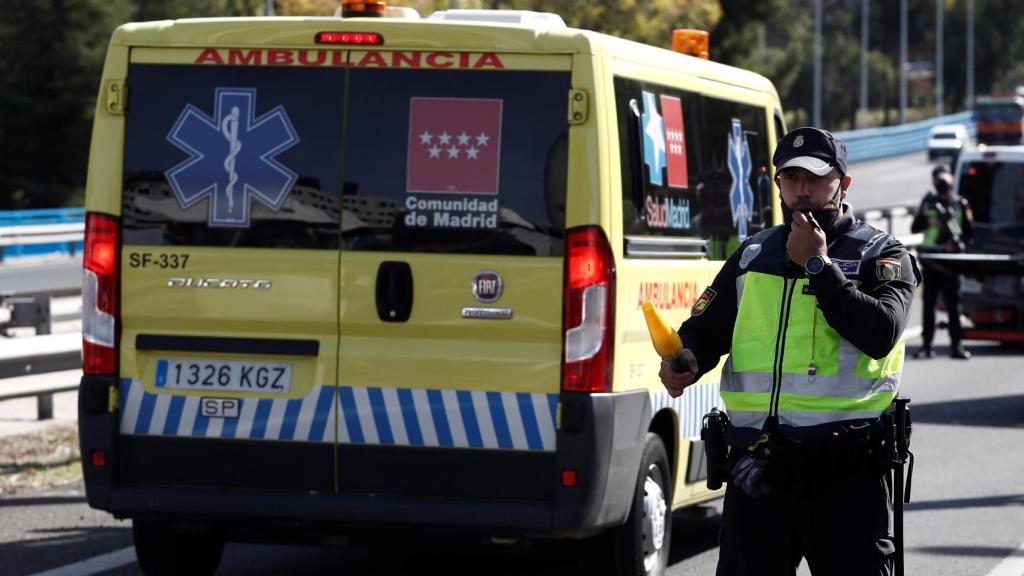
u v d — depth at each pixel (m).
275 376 16.84
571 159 16.23
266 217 16.88
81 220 111.81
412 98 16.58
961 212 50.81
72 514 23.98
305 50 16.81
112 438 17.16
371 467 16.61
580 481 16.17
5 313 47.12
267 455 16.86
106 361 17.20
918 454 31.16
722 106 20.52
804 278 11.77
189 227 17.03
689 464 19.84
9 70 152.25
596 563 17.50
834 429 11.61
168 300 17.05
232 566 20.61
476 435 16.39
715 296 12.32
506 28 16.38
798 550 11.99
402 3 59.25
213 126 16.98
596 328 16.20
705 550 22.03
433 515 16.44
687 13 81.94
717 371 20.92
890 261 11.73
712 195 20.00
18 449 29.78
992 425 35.28
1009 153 54.88
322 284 16.69
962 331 48.41
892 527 11.98
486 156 16.42
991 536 23.23
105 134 17.20
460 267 16.41
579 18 75.50
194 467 17.05
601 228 16.23
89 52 152.38
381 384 16.56
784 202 12.07
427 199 16.50
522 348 16.33
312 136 16.78
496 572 20.56
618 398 16.52
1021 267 46.06
